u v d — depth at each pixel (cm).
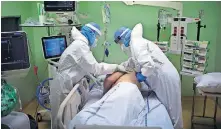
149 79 235
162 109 210
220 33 351
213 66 379
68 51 243
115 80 235
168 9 360
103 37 376
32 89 378
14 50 153
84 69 245
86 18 368
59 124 196
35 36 376
